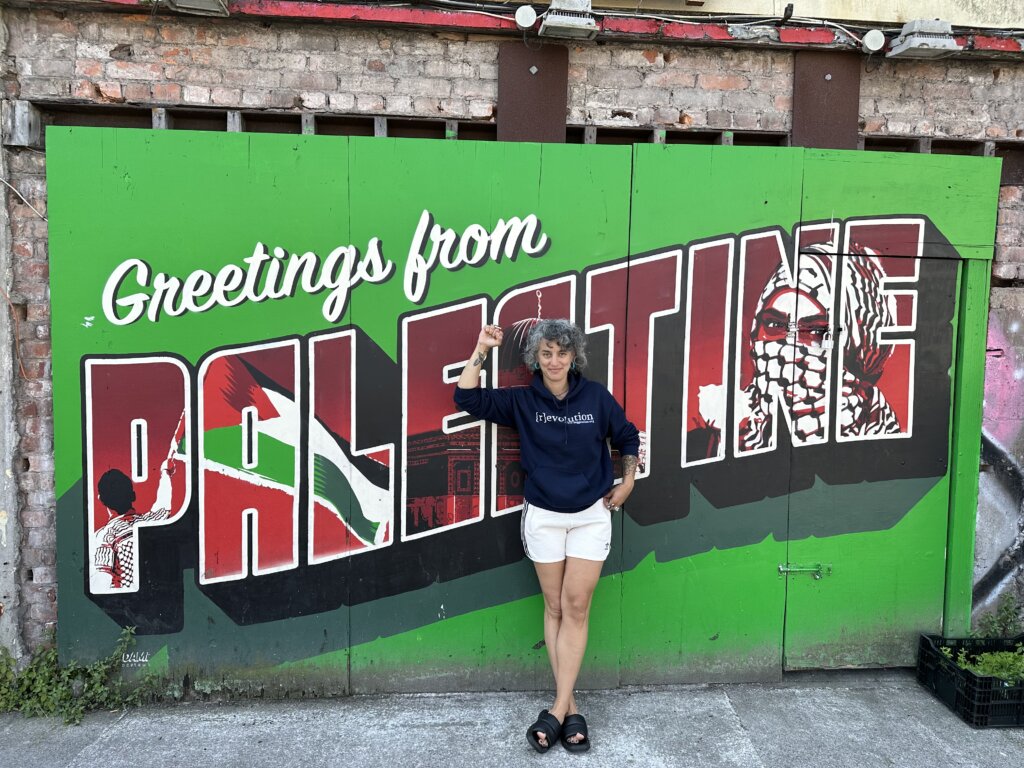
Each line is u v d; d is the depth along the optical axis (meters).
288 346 3.00
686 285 3.10
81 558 2.98
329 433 3.03
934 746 2.77
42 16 2.89
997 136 3.30
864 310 3.19
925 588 3.33
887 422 3.24
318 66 3.02
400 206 2.98
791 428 3.20
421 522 3.09
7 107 2.88
